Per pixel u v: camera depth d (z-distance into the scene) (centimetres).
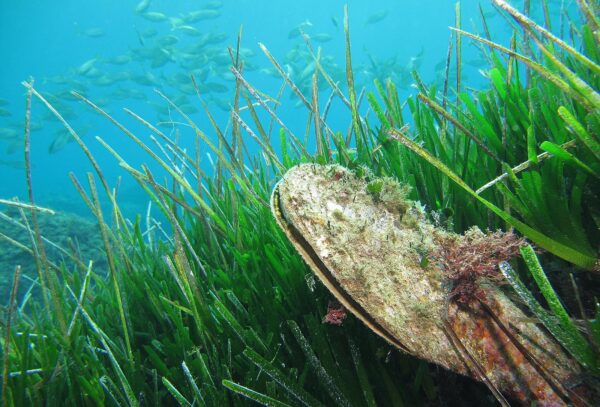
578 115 51
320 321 50
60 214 274
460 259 34
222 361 52
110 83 641
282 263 60
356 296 34
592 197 43
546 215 41
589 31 67
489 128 51
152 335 62
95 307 77
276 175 81
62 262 84
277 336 51
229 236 69
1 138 675
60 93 537
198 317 52
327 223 37
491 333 32
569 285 41
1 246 231
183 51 548
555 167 41
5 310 66
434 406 40
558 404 29
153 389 54
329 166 43
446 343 32
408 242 37
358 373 40
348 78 59
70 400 52
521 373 31
